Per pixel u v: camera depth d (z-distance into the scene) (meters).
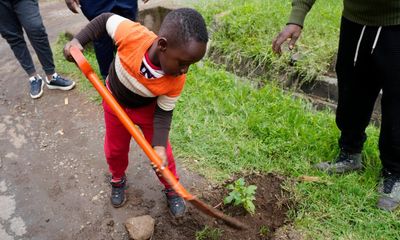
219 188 2.70
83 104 3.63
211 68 3.96
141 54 1.81
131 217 2.53
